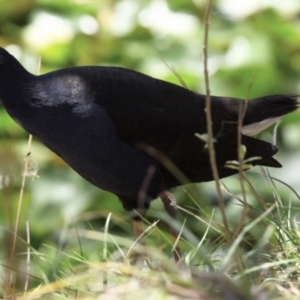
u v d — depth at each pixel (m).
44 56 11.99
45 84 7.52
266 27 11.97
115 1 12.53
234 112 7.77
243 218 6.11
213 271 5.78
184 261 6.33
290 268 5.99
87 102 7.38
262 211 7.24
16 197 10.55
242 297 5.42
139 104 7.52
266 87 11.54
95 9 12.42
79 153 7.50
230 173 7.82
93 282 6.21
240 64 11.49
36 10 12.49
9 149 7.55
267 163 7.64
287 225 6.75
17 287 7.36
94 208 10.71
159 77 11.38
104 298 5.66
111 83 7.51
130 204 7.82
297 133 11.27
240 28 12.05
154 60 11.70
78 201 10.73
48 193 10.83
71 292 6.19
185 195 9.07
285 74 11.81
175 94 7.68
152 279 5.77
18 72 7.56
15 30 12.30
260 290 5.61
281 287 5.68
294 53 11.99
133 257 6.77
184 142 7.61
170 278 5.60
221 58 11.68
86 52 12.01
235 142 7.62
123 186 7.63
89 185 10.82
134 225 7.69
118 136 7.49
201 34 12.05
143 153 7.56
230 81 11.48
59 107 7.40
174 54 11.79
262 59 11.51
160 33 12.15
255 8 12.27
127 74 7.66
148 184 7.57
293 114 11.20
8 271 6.84
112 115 7.45
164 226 9.29
